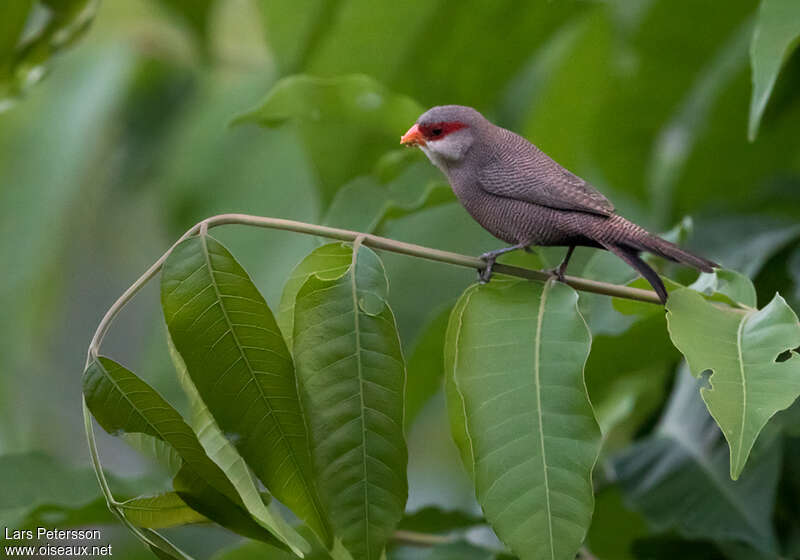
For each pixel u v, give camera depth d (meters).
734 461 5.07
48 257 11.29
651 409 9.20
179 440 5.28
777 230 8.80
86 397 5.30
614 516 8.75
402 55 9.93
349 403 5.39
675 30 9.80
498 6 9.62
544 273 5.95
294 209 10.70
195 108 11.43
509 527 5.15
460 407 5.89
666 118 10.26
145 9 11.47
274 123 8.59
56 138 11.27
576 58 9.96
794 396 5.19
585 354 5.43
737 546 7.83
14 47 9.06
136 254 14.06
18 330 11.38
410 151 8.25
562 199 7.08
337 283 5.52
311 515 5.45
